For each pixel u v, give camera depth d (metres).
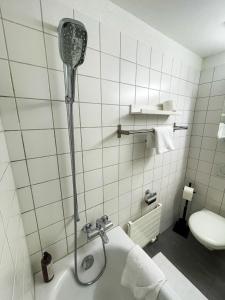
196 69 1.62
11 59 0.67
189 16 1.02
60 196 0.97
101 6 0.87
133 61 1.08
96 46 0.90
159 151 1.25
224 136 1.61
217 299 1.28
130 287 1.03
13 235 0.59
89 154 1.03
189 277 1.45
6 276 0.45
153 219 1.64
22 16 0.66
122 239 1.24
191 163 1.93
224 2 0.90
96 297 1.15
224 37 1.26
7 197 0.59
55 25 0.74
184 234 1.91
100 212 1.21
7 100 0.70
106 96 1.01
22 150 0.78
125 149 1.22
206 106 1.69
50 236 0.99
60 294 0.94
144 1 0.90
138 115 1.22
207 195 1.85
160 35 1.21
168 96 1.41
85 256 1.11
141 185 1.46
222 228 1.51
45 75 0.77
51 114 0.83
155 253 1.69
